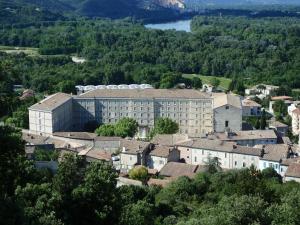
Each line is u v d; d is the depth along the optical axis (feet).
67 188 417.69
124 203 479.82
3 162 360.89
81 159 438.81
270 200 561.84
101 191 412.77
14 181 403.95
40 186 405.80
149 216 503.20
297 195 433.07
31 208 364.79
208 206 588.50
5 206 310.24
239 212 402.31
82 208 403.34
